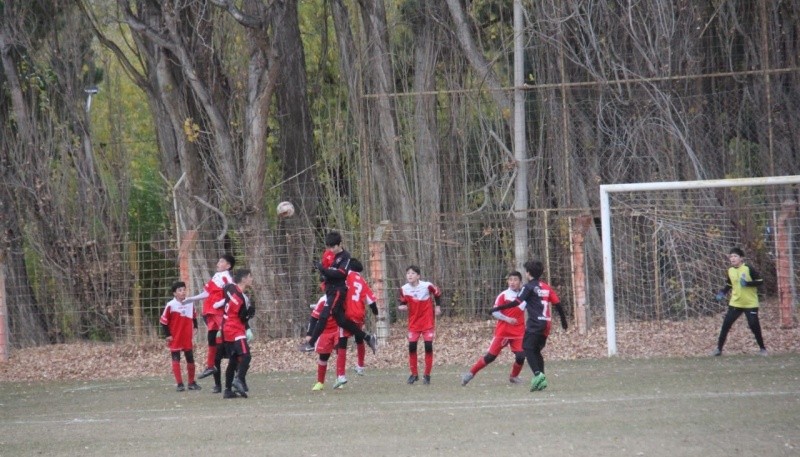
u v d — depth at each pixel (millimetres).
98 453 33562
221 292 51469
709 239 77125
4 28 82375
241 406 45094
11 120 84812
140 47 83938
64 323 83250
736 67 80125
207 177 80750
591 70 78000
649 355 60781
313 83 91000
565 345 65812
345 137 88125
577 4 78750
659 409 38094
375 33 84188
